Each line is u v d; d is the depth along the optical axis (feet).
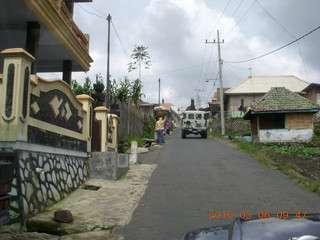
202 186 32.76
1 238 15.80
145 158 53.26
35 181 21.79
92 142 36.45
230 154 57.47
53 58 39.50
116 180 33.81
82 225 20.36
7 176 14.55
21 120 20.62
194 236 10.94
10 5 27.22
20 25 30.81
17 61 20.57
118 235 19.54
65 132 28.22
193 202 26.96
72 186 28.35
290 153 60.54
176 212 24.21
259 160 49.21
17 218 18.60
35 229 19.52
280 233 9.50
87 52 42.42
